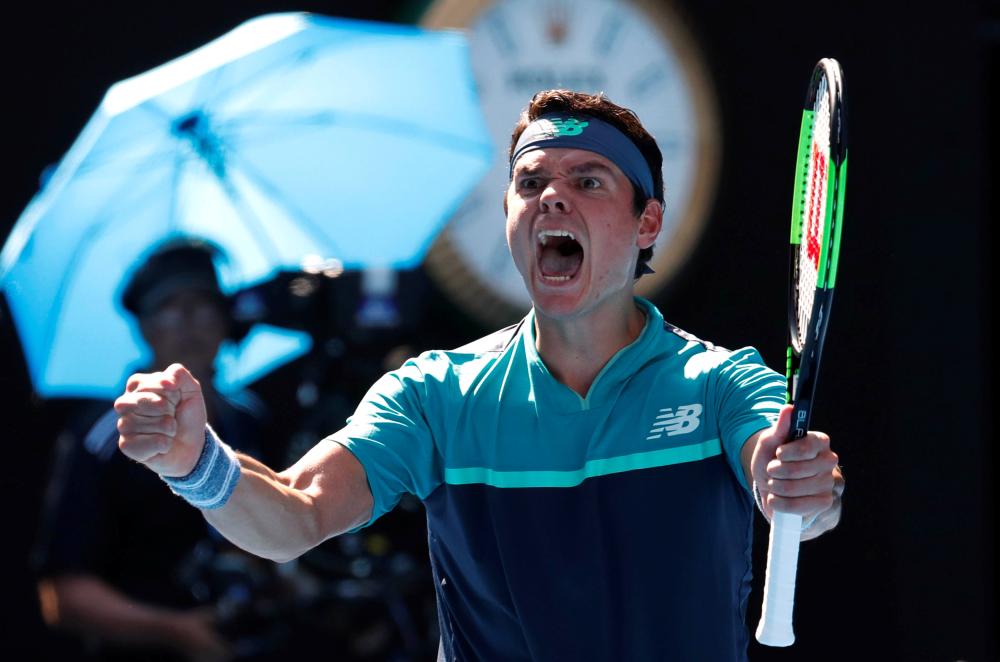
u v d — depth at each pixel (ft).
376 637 55.88
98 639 51.31
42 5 62.75
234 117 60.70
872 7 70.38
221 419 57.47
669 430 28.43
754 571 66.95
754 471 25.03
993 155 73.46
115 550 51.72
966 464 70.49
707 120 68.90
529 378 29.32
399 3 66.80
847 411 70.44
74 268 58.08
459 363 30.14
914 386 70.64
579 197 28.71
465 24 67.26
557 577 28.32
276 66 62.23
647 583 28.04
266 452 60.80
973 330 70.85
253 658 53.16
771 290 69.15
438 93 64.80
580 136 29.19
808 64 69.87
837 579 69.92
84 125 63.10
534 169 29.32
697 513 28.12
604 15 68.13
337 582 56.13
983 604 70.33
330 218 61.77
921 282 70.85
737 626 28.99
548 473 28.58
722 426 28.14
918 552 70.23
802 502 24.18
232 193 60.39
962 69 71.10
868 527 70.18
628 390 28.86
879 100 70.74
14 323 61.57
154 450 24.53
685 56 68.69
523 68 67.62
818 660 69.46
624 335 29.58
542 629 28.32
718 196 69.10
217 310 56.80
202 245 57.21
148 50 63.72
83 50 63.10
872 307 70.59
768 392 27.94
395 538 56.95
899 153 70.90
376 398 29.78
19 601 62.08
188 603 52.01
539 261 29.68
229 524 26.32
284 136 61.41
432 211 63.16
